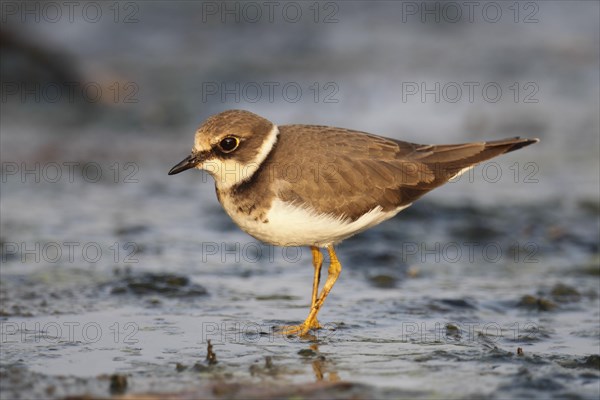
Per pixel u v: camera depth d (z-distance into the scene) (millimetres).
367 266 12422
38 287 10914
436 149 10273
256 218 9641
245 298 10812
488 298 10953
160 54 25000
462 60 25500
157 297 10688
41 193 15547
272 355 8789
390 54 25844
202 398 7609
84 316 9906
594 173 17234
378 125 19953
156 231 13711
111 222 14062
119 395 7637
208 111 21047
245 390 7805
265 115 20516
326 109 21125
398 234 13914
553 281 11781
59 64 22391
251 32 27031
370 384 7984
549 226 14227
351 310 10430
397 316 10211
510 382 8000
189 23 26812
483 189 16422
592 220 14586
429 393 7770
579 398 7668
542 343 9352
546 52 26078
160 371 8273
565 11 29000
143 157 18094
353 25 28016
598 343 9328
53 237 13133
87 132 19562
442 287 11469
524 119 20641
